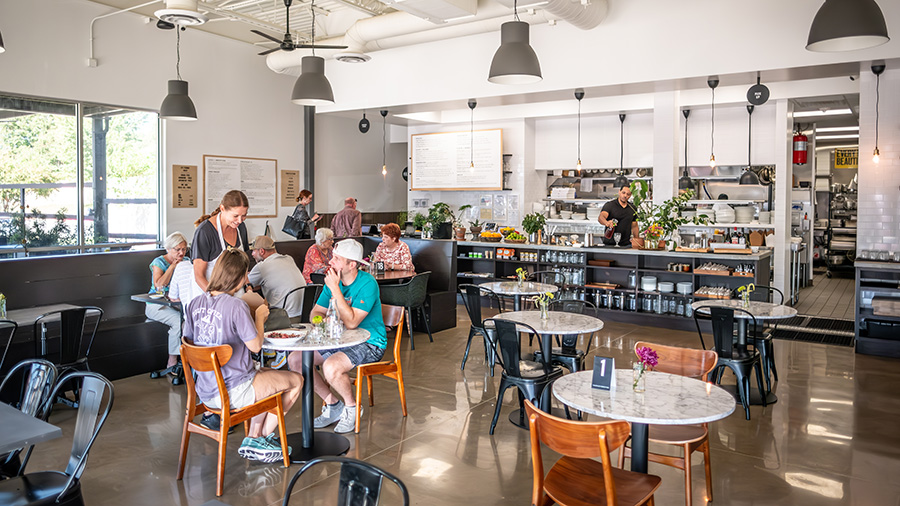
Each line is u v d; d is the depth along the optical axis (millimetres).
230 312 3777
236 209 4961
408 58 9867
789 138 10188
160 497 3709
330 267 4621
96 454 4352
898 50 6441
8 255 7727
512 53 5836
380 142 14047
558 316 5223
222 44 10141
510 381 4680
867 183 7336
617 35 7941
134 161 9094
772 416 5160
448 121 13141
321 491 3795
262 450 4125
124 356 6211
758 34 7109
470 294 5879
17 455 3297
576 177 12859
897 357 7012
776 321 9133
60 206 8242
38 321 5371
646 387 3295
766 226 10211
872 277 7418
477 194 13172
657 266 9016
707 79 7664
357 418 4785
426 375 6359
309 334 4281
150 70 9117
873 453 4395
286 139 11352
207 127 9969
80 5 8211
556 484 2900
